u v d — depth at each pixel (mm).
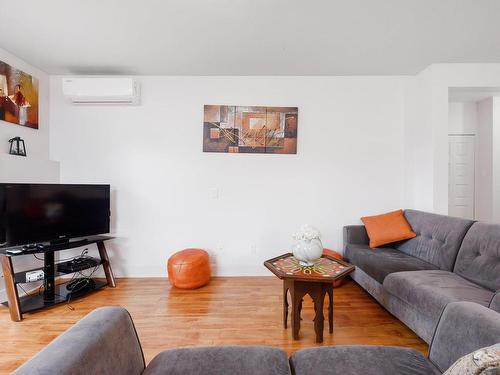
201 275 2703
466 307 1026
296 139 3094
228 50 2492
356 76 3096
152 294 2561
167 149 3078
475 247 1905
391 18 1997
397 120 3119
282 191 3117
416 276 1877
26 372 710
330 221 3133
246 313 2191
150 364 1042
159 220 3090
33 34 2215
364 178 3129
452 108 4332
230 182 3102
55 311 2227
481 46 2410
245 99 3088
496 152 4016
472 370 603
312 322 2061
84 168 3055
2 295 2334
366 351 1084
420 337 1752
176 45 2400
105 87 2852
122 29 2150
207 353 1081
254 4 1844
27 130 2730
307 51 2506
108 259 2824
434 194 2771
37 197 2324
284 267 1908
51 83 3027
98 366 855
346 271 1806
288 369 1003
